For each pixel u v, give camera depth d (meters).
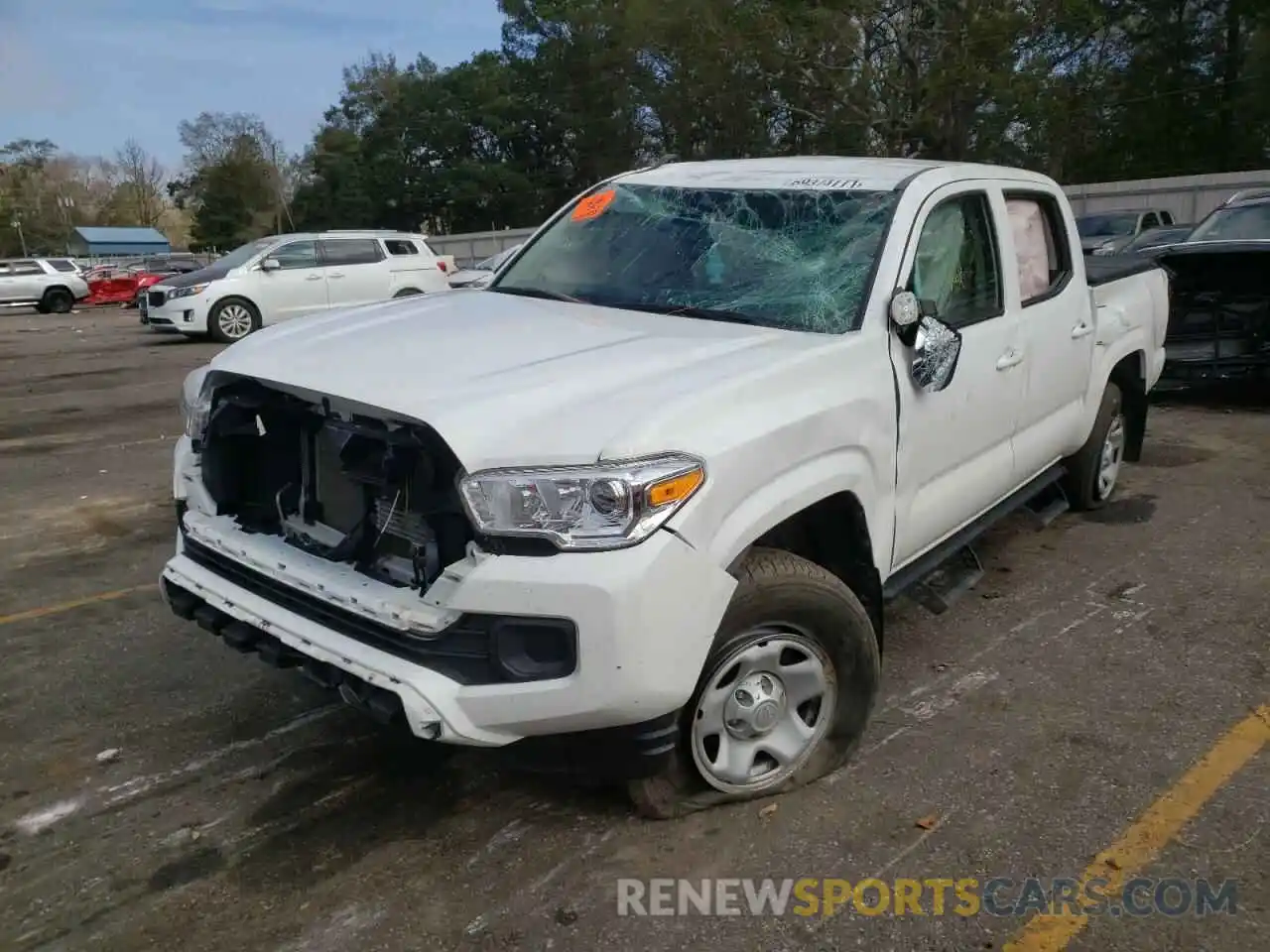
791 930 2.87
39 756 3.79
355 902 2.99
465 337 3.54
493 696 2.75
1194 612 4.96
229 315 18.08
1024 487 5.19
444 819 3.38
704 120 49.22
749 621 3.11
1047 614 4.96
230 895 3.03
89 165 122.00
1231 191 30.02
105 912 2.96
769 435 3.05
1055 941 2.83
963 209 4.33
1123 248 16.11
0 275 31.56
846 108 38.53
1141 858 3.16
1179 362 9.16
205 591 3.37
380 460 3.04
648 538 2.75
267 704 4.16
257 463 3.55
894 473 3.67
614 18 45.44
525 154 69.50
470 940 2.84
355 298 19.06
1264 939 2.83
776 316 3.72
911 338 3.69
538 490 2.72
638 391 3.00
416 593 2.91
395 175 69.81
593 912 2.94
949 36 34.75
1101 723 3.95
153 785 3.59
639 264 4.21
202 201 93.00
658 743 2.89
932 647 4.63
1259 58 41.28
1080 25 35.22
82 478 7.91
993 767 3.64
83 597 5.34
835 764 3.54
